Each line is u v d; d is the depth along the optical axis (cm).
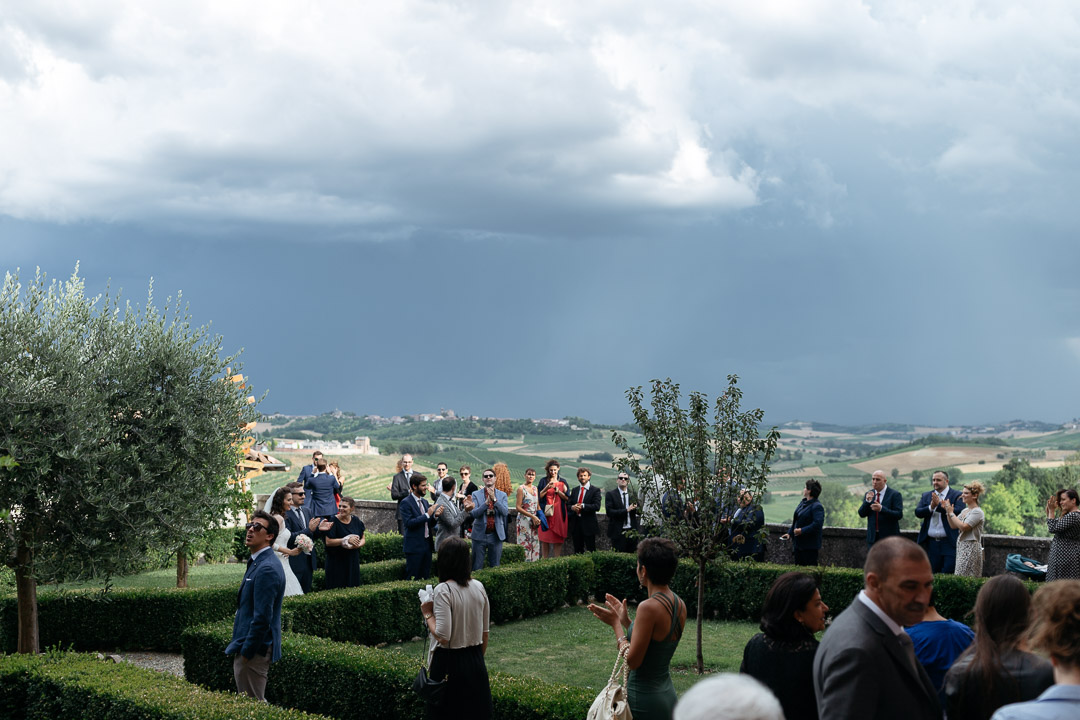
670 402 1124
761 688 242
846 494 7762
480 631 684
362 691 848
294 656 897
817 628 471
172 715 700
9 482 981
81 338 1095
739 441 1105
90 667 814
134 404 1104
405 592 1294
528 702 743
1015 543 1543
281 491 1268
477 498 1633
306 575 1286
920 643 501
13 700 808
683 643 1322
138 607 1245
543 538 1789
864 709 371
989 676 398
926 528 1507
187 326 1189
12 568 1069
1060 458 7450
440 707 668
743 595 1525
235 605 1308
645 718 573
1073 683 308
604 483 6675
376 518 2295
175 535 1123
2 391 972
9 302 1038
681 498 1118
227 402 1192
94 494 1029
